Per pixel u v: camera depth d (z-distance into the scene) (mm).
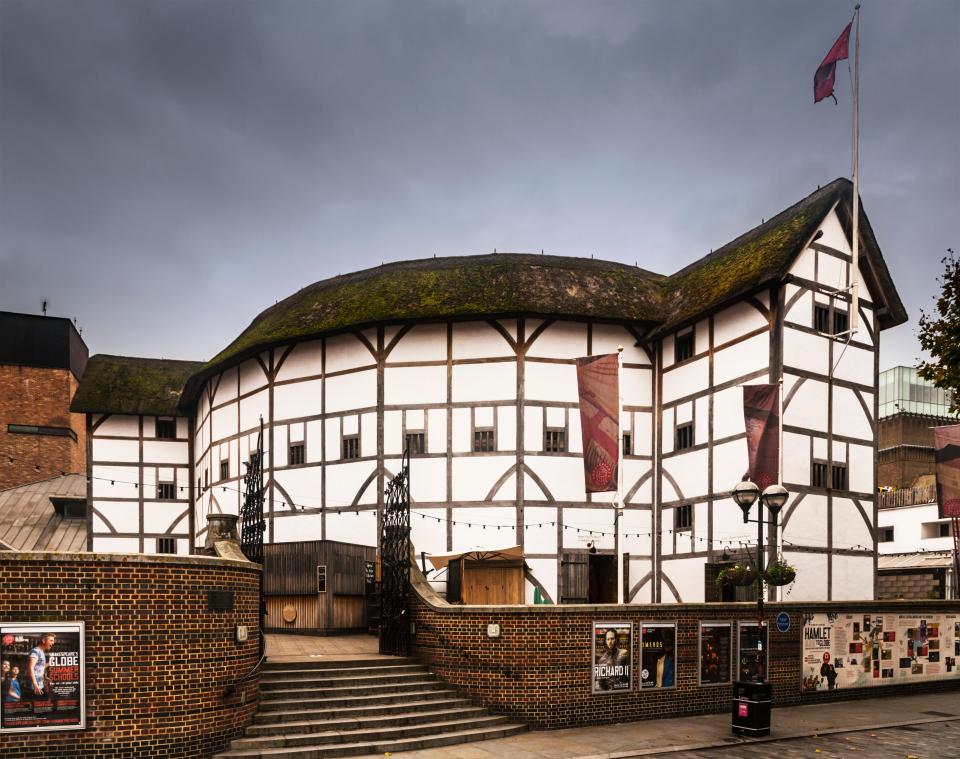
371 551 19594
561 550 19953
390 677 12867
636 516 20656
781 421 16578
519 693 12477
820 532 17984
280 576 18719
